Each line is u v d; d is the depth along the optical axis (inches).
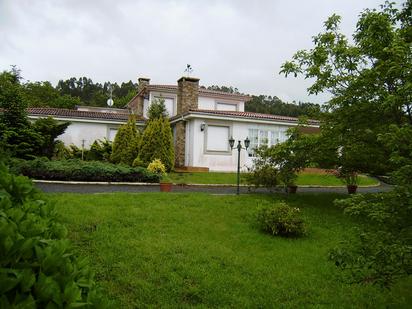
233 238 278.5
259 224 311.9
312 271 225.5
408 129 136.3
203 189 517.7
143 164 644.1
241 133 788.6
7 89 613.0
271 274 216.1
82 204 320.2
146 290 182.5
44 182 482.9
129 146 713.0
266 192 492.4
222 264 223.9
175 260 220.7
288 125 823.1
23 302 44.1
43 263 50.9
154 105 905.5
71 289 49.4
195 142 754.2
